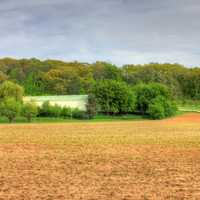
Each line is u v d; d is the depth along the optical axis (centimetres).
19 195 2595
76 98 13812
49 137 6738
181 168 3581
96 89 14075
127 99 13900
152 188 2794
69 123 11162
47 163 3869
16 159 4144
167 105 13388
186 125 10144
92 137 6725
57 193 2647
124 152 4691
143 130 8431
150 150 4881
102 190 2733
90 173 3344
